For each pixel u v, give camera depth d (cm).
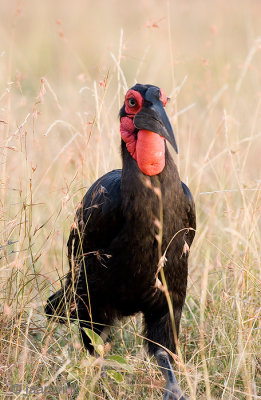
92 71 2384
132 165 986
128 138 990
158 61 2328
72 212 1302
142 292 1031
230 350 1080
